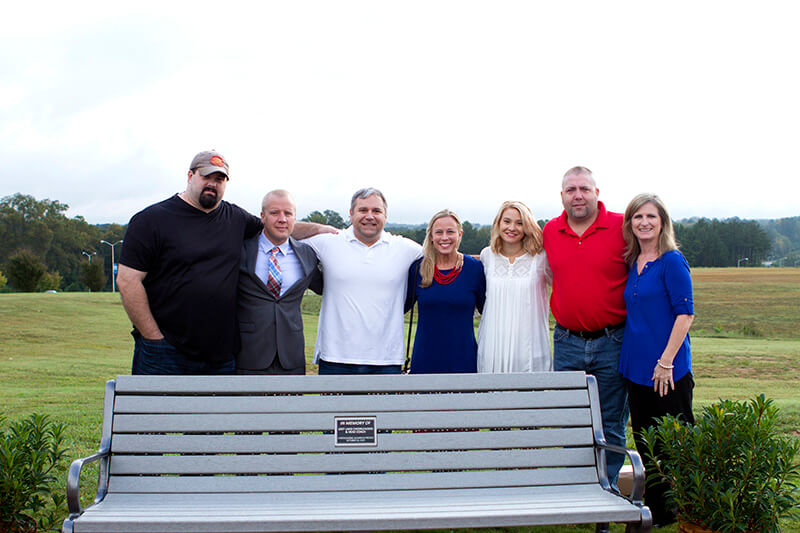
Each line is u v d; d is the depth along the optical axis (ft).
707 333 87.35
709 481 11.19
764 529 10.80
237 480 11.12
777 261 408.46
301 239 16.07
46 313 93.61
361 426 11.35
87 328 80.64
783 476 10.94
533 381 11.80
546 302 15.11
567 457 11.60
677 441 11.58
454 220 14.58
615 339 14.03
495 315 14.57
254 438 11.21
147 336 13.87
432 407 11.53
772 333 86.58
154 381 11.37
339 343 14.96
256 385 11.44
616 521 10.17
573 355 14.34
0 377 40.81
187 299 13.58
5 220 342.85
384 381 11.61
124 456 11.12
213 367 14.11
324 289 15.49
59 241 353.10
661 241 13.25
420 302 14.94
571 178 13.87
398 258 15.17
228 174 13.87
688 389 13.15
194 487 11.07
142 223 13.50
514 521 9.97
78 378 41.37
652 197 13.24
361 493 11.17
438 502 10.79
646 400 13.56
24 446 11.20
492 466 11.42
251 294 14.46
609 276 13.92
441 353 14.75
